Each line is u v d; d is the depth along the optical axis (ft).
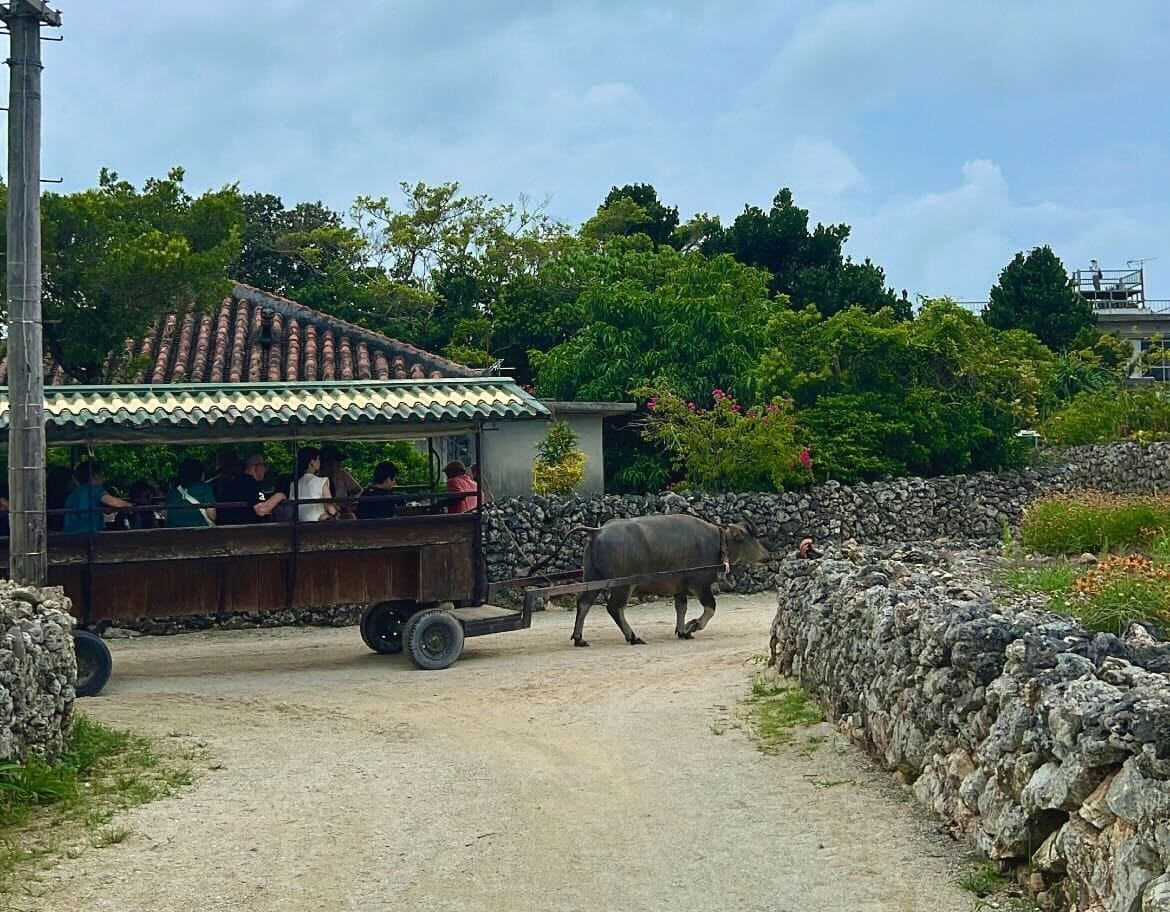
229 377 73.15
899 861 23.31
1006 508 80.38
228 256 68.03
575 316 106.01
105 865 24.18
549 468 76.48
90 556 45.21
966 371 84.53
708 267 100.78
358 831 26.35
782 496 74.13
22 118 41.32
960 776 24.48
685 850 24.73
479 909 21.81
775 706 37.06
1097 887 18.29
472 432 50.24
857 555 42.57
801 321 85.97
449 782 30.27
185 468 50.29
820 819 26.25
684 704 38.50
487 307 117.50
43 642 31.78
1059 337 152.87
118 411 45.09
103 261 63.93
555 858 24.44
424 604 50.67
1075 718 19.13
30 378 41.45
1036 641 22.71
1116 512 50.96
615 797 28.66
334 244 121.08
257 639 59.00
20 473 41.29
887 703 29.07
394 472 53.47
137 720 38.45
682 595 54.39
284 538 47.37
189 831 26.43
